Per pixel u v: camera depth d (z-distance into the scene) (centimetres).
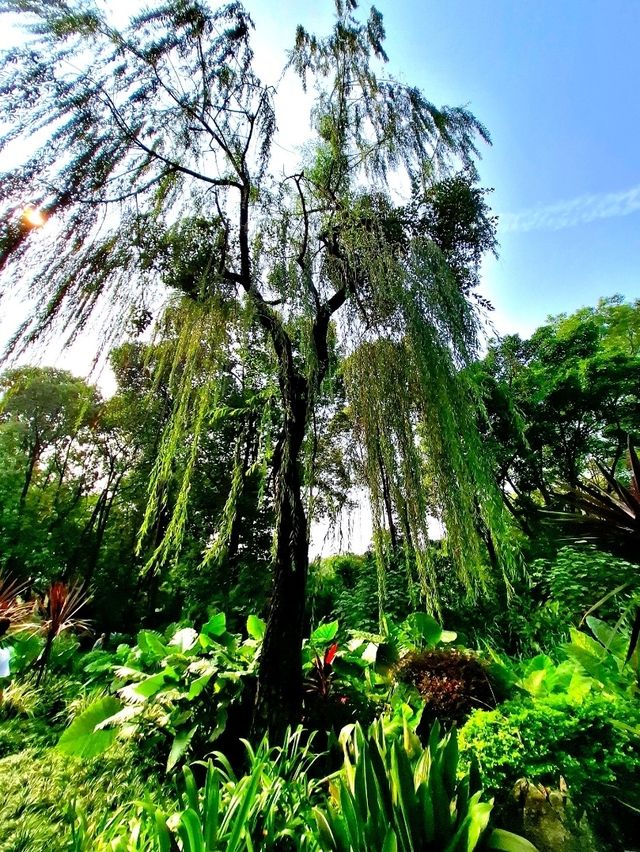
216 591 594
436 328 174
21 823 150
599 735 138
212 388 193
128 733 206
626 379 589
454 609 353
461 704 199
